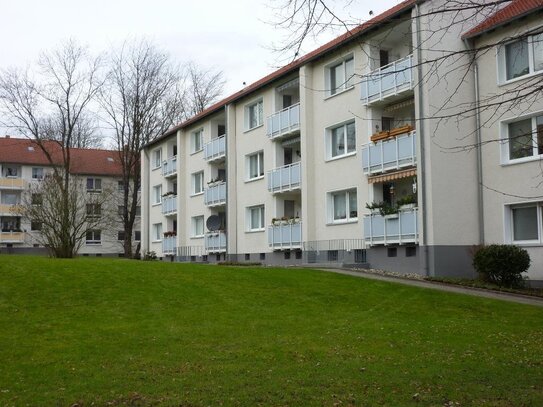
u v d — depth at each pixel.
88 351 10.17
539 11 19.27
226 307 14.12
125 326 12.02
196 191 41.38
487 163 21.39
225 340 11.19
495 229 21.17
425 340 11.60
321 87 27.34
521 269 18.84
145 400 7.66
